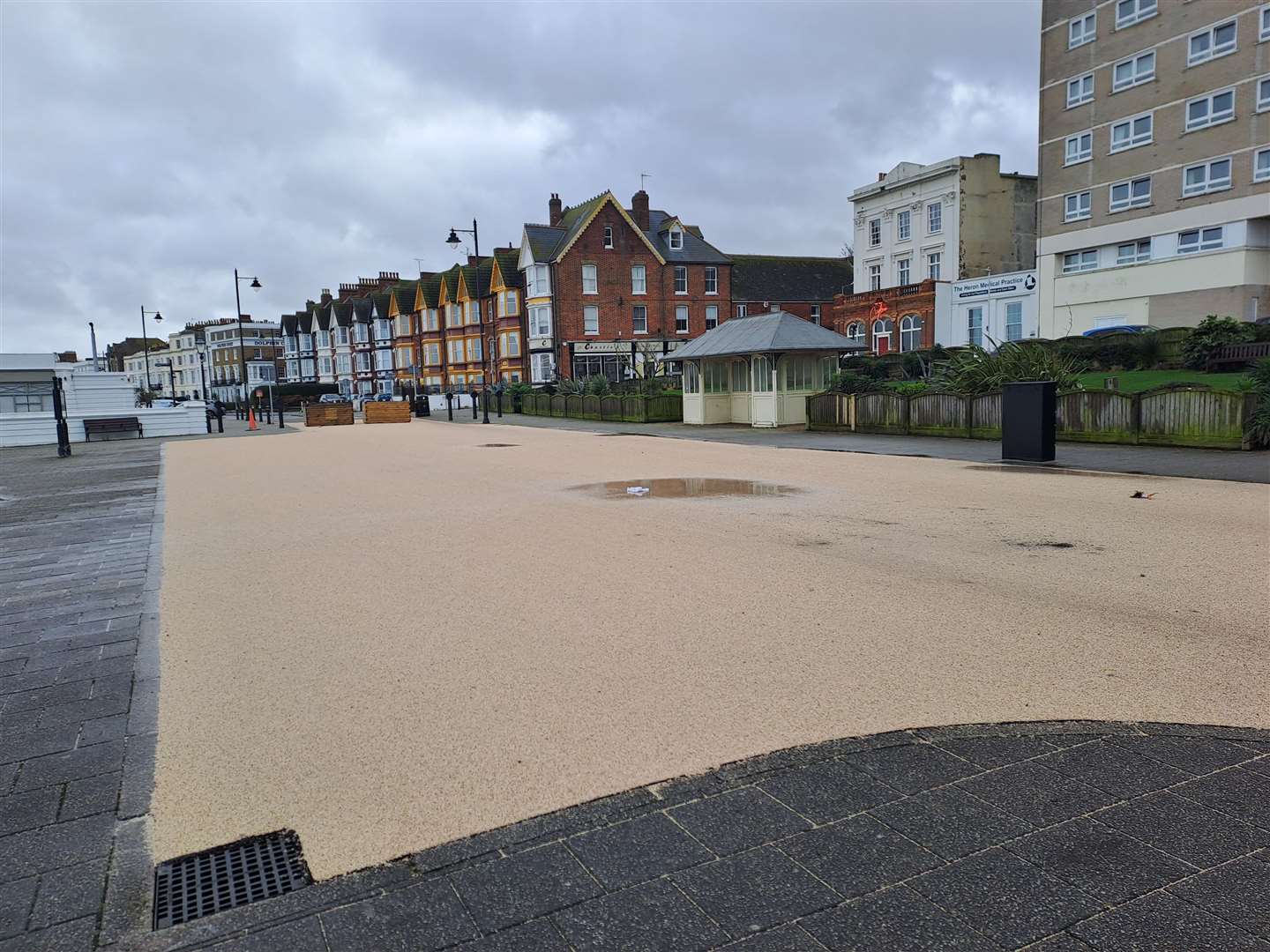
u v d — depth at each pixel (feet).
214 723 12.85
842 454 51.62
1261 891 7.98
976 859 8.65
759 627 16.55
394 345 253.44
